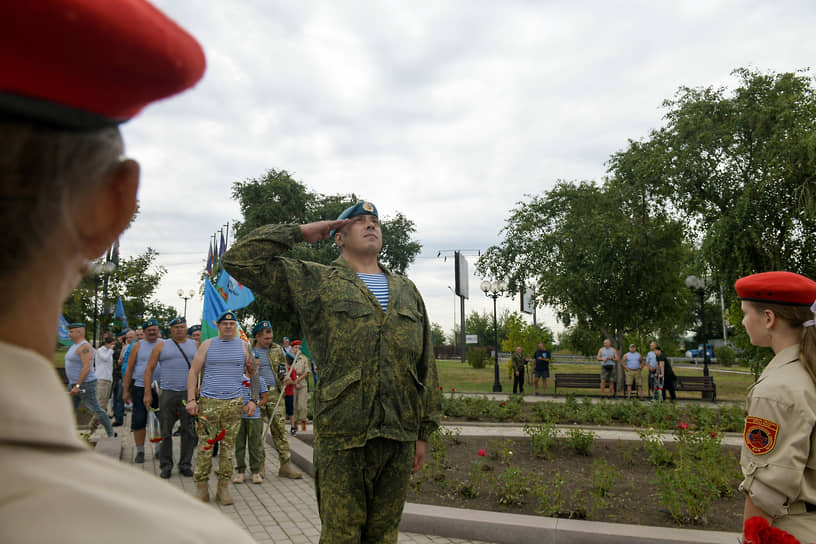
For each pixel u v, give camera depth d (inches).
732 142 784.3
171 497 22.7
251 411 271.4
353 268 132.3
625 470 283.9
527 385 1043.9
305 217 1497.3
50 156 21.5
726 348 1760.6
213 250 545.3
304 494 262.2
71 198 22.9
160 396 297.0
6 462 18.5
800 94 775.1
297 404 414.6
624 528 190.1
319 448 118.3
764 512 87.0
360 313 120.6
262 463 285.7
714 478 243.1
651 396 795.4
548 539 191.0
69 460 20.7
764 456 86.5
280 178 1472.7
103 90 21.0
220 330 250.8
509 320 1088.2
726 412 471.5
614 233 895.7
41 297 22.2
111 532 18.3
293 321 1283.2
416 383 124.0
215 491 268.2
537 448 317.4
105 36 18.9
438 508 214.4
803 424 84.1
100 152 23.6
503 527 196.4
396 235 1792.6
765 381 90.7
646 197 900.6
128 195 25.6
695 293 876.0
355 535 115.0
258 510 238.1
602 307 935.0
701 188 831.7
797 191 708.0
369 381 117.9
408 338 123.3
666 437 388.8
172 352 296.2
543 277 976.3
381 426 117.2
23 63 18.8
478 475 246.1
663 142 887.7
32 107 20.1
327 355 119.6
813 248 730.8
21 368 20.1
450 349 2395.4
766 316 95.6
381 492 120.7
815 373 86.7
